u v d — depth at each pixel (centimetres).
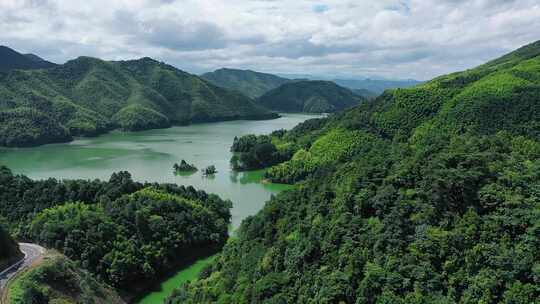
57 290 10006
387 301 7594
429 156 10238
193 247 14825
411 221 8875
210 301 9744
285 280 9069
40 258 11688
